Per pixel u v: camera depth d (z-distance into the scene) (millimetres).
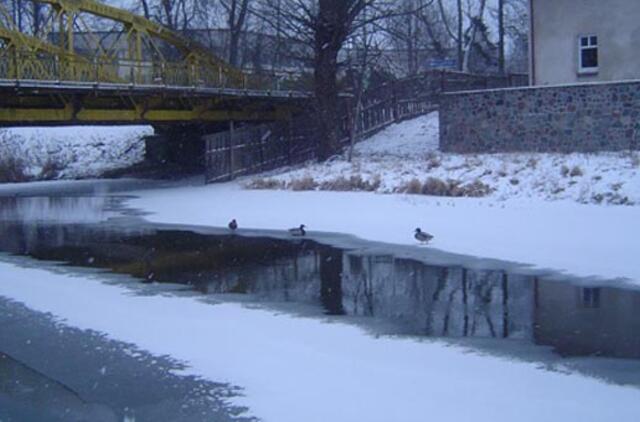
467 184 24406
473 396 8539
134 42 38719
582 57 30297
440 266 15594
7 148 46406
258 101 37750
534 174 23828
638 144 25797
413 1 47562
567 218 19203
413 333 11125
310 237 19703
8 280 15570
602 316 11727
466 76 43375
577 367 9461
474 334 11008
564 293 13133
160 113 34438
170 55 45938
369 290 13852
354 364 9797
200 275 15594
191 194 30688
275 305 12992
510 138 28875
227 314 12477
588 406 8156
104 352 10695
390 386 8945
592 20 29750
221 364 10008
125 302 13438
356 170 29500
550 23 30734
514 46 68438
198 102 35812
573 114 27172
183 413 8461
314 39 35062
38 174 45188
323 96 35375
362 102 38125
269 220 22750
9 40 29547
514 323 11500
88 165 46312
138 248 18984
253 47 48156
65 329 11883
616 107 26188
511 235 18016
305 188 28719
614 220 18547
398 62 56125
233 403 8672
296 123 38344
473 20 57844
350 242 18750
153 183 38281
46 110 30250
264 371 9672
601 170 22688
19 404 8930
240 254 17734
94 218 25125
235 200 27375
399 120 40750
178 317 12359
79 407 8797
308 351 10406
